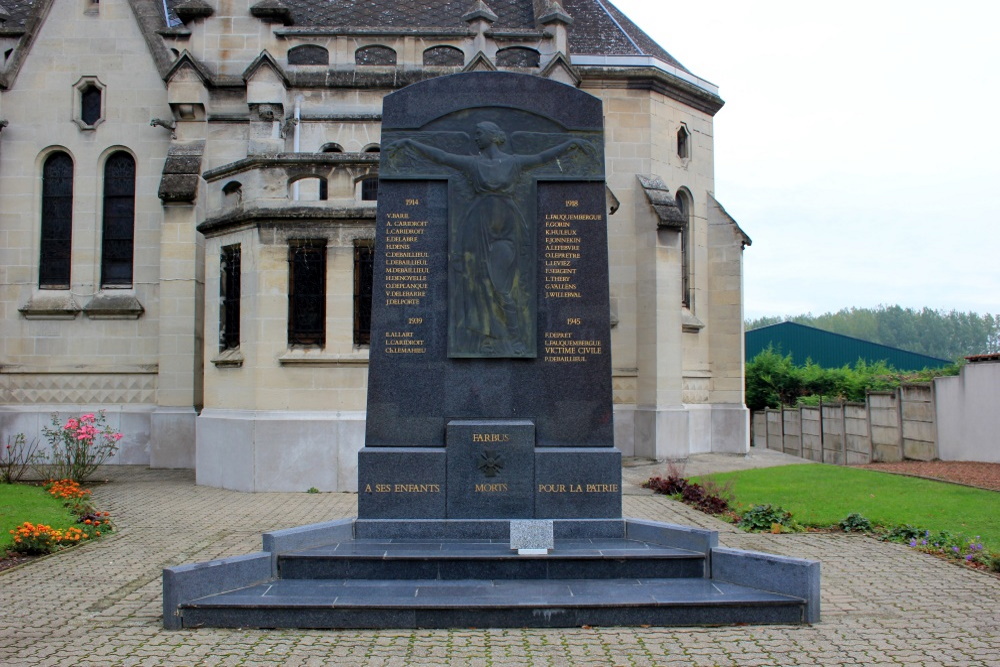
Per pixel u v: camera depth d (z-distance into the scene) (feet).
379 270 33.83
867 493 53.31
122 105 76.48
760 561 27.63
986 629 26.11
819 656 23.30
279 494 54.70
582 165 34.47
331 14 83.87
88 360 74.28
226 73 75.15
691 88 85.61
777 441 119.75
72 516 44.57
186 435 69.77
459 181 34.19
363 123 75.66
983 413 72.90
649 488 59.06
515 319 33.55
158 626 26.16
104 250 76.07
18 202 75.61
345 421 56.08
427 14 85.10
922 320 407.64
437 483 32.37
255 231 57.00
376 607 25.62
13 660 22.97
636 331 79.10
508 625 25.70
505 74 34.91
